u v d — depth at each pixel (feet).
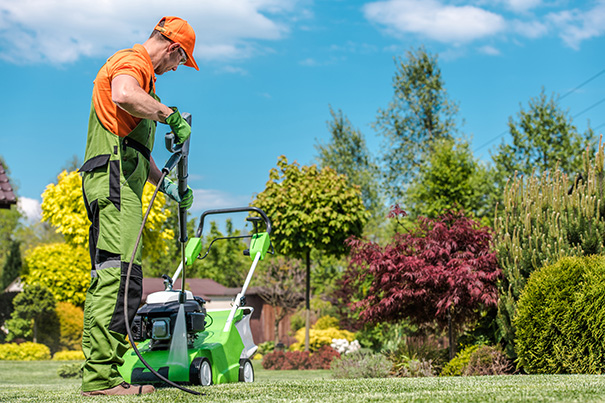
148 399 7.89
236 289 102.63
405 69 104.27
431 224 29.81
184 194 10.88
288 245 48.16
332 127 110.93
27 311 69.10
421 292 27.32
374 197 104.73
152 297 12.21
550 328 18.88
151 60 10.16
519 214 24.95
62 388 13.08
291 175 49.47
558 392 7.37
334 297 69.21
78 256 75.61
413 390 8.45
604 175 22.67
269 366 46.01
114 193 9.32
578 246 21.34
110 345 9.14
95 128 9.56
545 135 66.69
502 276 24.94
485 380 10.59
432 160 70.95
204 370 12.10
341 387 9.27
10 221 136.05
